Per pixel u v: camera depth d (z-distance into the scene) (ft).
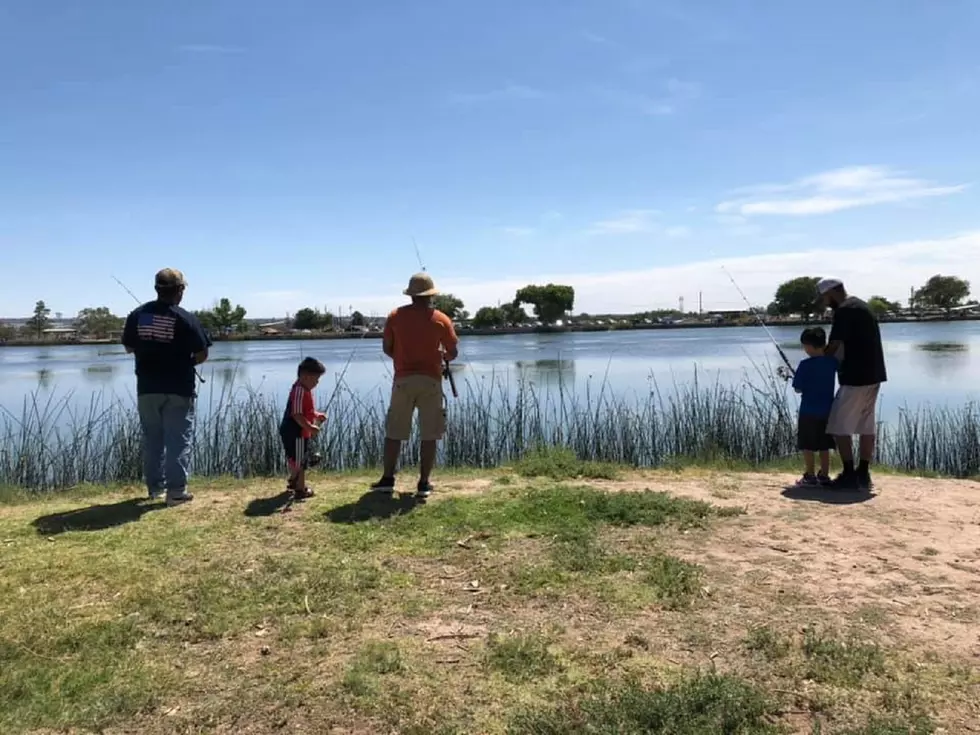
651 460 38.52
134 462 34.37
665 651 12.17
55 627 13.19
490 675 11.41
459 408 41.63
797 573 15.55
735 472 27.43
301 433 22.16
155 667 11.84
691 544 17.48
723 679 10.80
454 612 13.82
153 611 13.79
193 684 11.30
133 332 21.88
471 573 15.74
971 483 24.57
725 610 13.75
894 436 44.27
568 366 110.22
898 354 118.52
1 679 11.39
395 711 10.47
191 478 26.89
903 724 9.86
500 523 19.01
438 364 22.13
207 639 12.83
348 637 12.82
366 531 18.48
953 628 12.94
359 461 36.86
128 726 10.28
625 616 13.55
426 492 22.04
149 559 16.60
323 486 23.95
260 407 40.96
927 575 15.38
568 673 11.43
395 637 12.77
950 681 11.12
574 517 19.40
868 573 15.53
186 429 22.17
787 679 11.22
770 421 39.81
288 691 11.03
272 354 169.48
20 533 18.86
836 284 23.43
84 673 11.61
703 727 9.71
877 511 20.38
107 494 24.86
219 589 14.78
